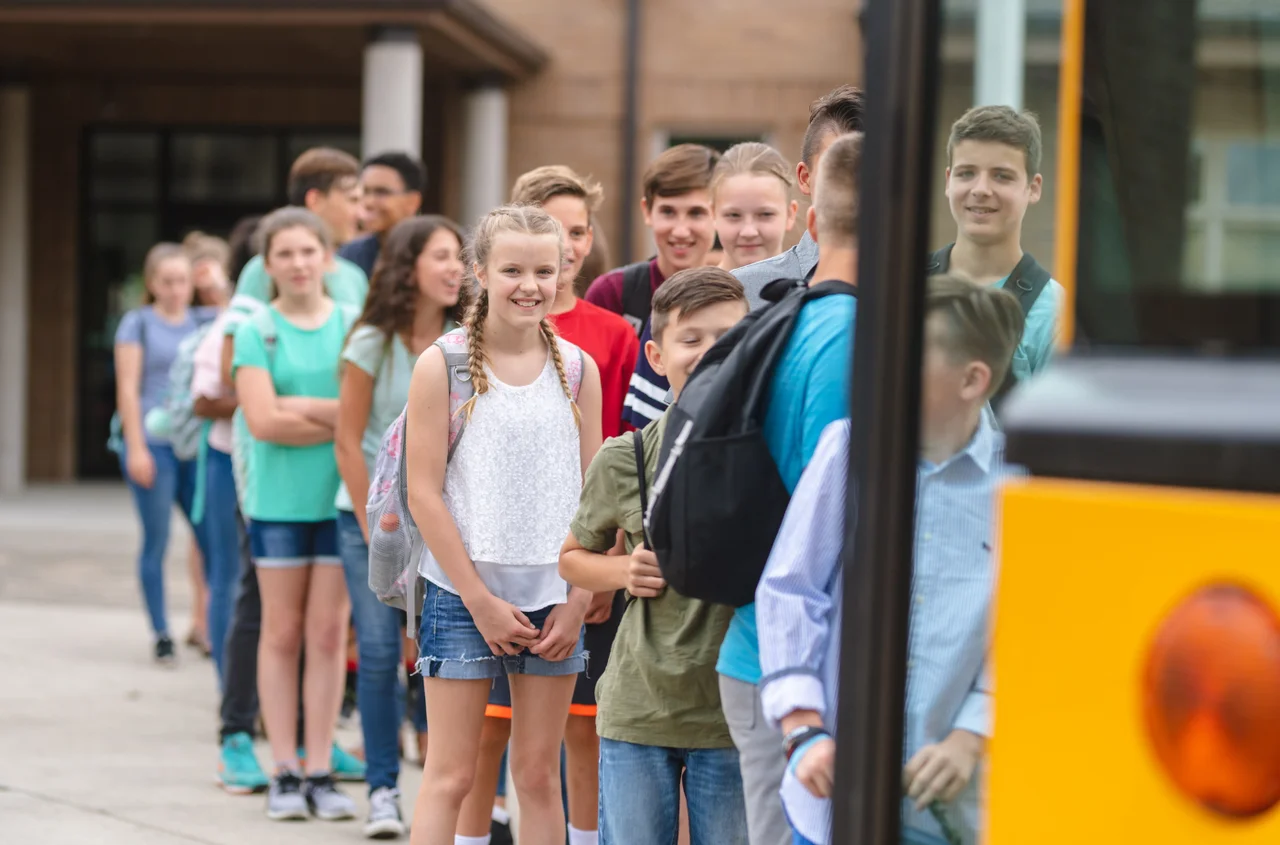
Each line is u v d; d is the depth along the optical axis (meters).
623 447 5.71
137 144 28.88
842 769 3.25
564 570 5.86
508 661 6.54
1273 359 2.62
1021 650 2.72
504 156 27.05
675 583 4.74
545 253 6.55
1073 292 2.84
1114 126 2.82
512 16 26.92
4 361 27.88
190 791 9.66
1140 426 2.62
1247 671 2.43
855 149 4.75
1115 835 2.58
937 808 3.45
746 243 7.14
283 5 22.30
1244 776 2.42
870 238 3.22
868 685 3.21
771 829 4.81
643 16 26.89
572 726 7.07
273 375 9.15
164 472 13.55
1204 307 2.71
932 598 3.53
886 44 3.17
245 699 9.80
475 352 6.62
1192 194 2.73
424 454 6.54
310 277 9.25
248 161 28.72
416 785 9.95
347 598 9.29
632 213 26.95
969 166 3.26
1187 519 2.53
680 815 6.22
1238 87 2.71
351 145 28.58
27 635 14.78
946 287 3.50
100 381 29.30
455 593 6.54
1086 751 2.62
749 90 26.83
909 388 3.19
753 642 4.82
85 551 20.55
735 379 4.64
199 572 14.30
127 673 13.20
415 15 22.17
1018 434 2.76
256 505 9.12
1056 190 2.94
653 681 5.35
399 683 8.82
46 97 28.58
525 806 6.62
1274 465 2.47
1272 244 2.66
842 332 4.57
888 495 3.19
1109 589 2.61
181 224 28.92
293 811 9.05
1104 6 2.84
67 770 10.05
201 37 24.31
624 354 7.58
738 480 4.60
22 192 28.00
